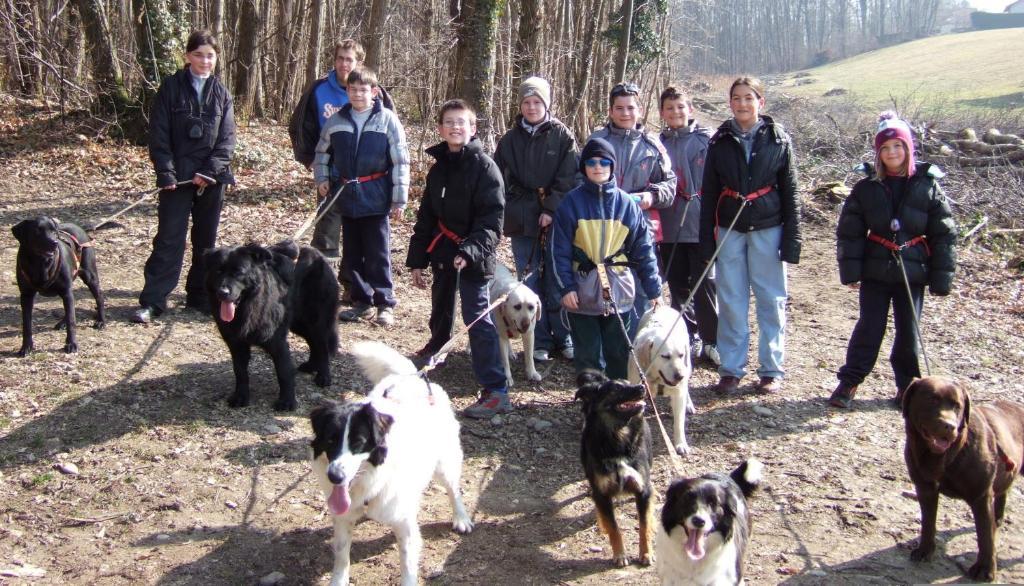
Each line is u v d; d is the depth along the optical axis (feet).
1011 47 176.35
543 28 60.23
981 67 153.79
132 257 31.45
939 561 14.89
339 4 73.20
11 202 38.34
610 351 20.33
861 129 66.80
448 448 15.35
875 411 21.52
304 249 21.39
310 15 66.74
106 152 48.49
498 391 20.85
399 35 67.00
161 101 24.03
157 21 49.55
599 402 14.69
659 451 19.24
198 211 25.46
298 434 19.13
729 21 249.75
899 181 20.54
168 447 18.04
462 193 20.07
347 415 12.58
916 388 14.05
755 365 24.84
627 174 22.75
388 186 25.35
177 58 50.67
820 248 39.75
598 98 70.54
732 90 21.52
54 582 13.80
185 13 51.88
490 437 19.81
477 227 20.02
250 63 64.28
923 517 14.70
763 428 20.42
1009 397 22.49
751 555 15.01
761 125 21.57
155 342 23.49
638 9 63.21
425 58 59.93
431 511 16.57
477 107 41.73
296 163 49.85
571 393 22.62
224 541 15.14
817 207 45.11
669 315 20.83
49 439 17.98
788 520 16.26
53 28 57.06
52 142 48.98
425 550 15.19
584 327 20.04
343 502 12.30
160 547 14.85
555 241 19.69
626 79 65.87
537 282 24.36
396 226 37.83
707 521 11.65
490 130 42.11
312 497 16.67
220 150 24.75
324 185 25.40
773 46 266.77
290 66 69.21
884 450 19.31
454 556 15.03
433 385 15.61
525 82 23.38
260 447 18.39
